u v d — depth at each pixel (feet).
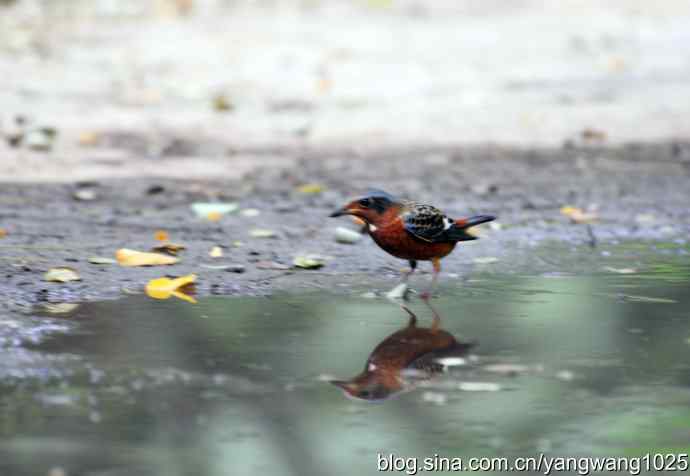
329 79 83.15
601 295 33.81
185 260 37.65
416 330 29.53
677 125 70.69
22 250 38.09
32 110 67.82
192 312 31.12
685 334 29.32
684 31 109.19
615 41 103.65
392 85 82.23
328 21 108.58
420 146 64.03
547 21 114.11
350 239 41.16
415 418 22.93
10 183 50.55
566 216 47.19
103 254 37.99
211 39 96.27
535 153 62.44
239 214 46.16
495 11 119.34
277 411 23.18
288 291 33.94
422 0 123.24
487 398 24.20
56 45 89.25
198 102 74.02
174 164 57.00
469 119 72.13
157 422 22.43
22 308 30.94
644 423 22.72
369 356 27.04
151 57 87.51
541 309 32.04
